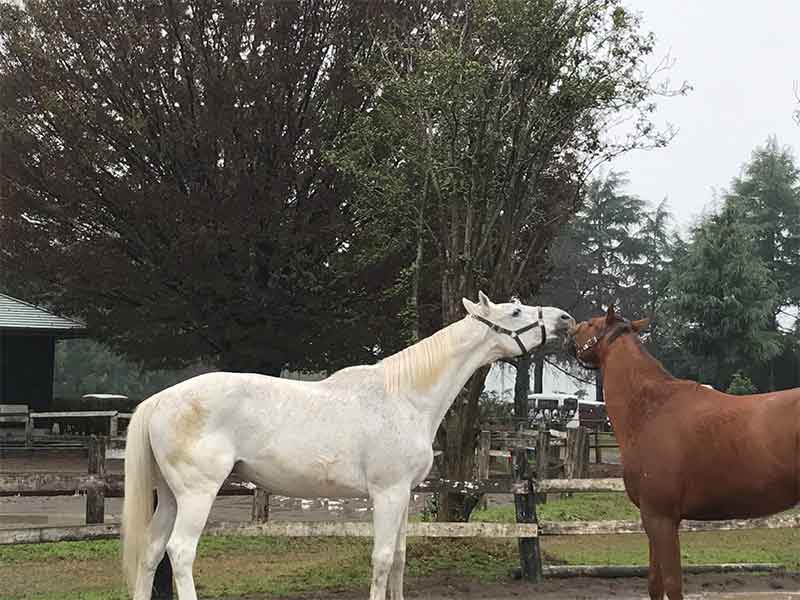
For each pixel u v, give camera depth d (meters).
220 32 19.12
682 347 38.84
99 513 7.80
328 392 5.95
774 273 50.97
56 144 19.89
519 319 6.45
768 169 54.00
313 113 19.05
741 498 5.55
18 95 19.92
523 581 8.16
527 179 9.69
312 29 18.98
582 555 9.85
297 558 9.58
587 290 52.38
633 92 9.44
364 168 10.77
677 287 38.50
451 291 9.53
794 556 9.93
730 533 11.86
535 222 11.70
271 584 7.93
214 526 7.51
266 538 10.74
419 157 9.59
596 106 9.42
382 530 5.86
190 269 19.12
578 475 15.77
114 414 21.72
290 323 20.36
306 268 19.89
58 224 20.59
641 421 5.90
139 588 5.78
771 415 5.49
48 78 19.56
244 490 8.42
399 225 10.96
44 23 19.80
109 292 21.08
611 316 6.27
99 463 8.05
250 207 18.67
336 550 10.10
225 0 18.86
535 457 16.19
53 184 19.38
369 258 12.82
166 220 18.73
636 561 9.40
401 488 5.92
